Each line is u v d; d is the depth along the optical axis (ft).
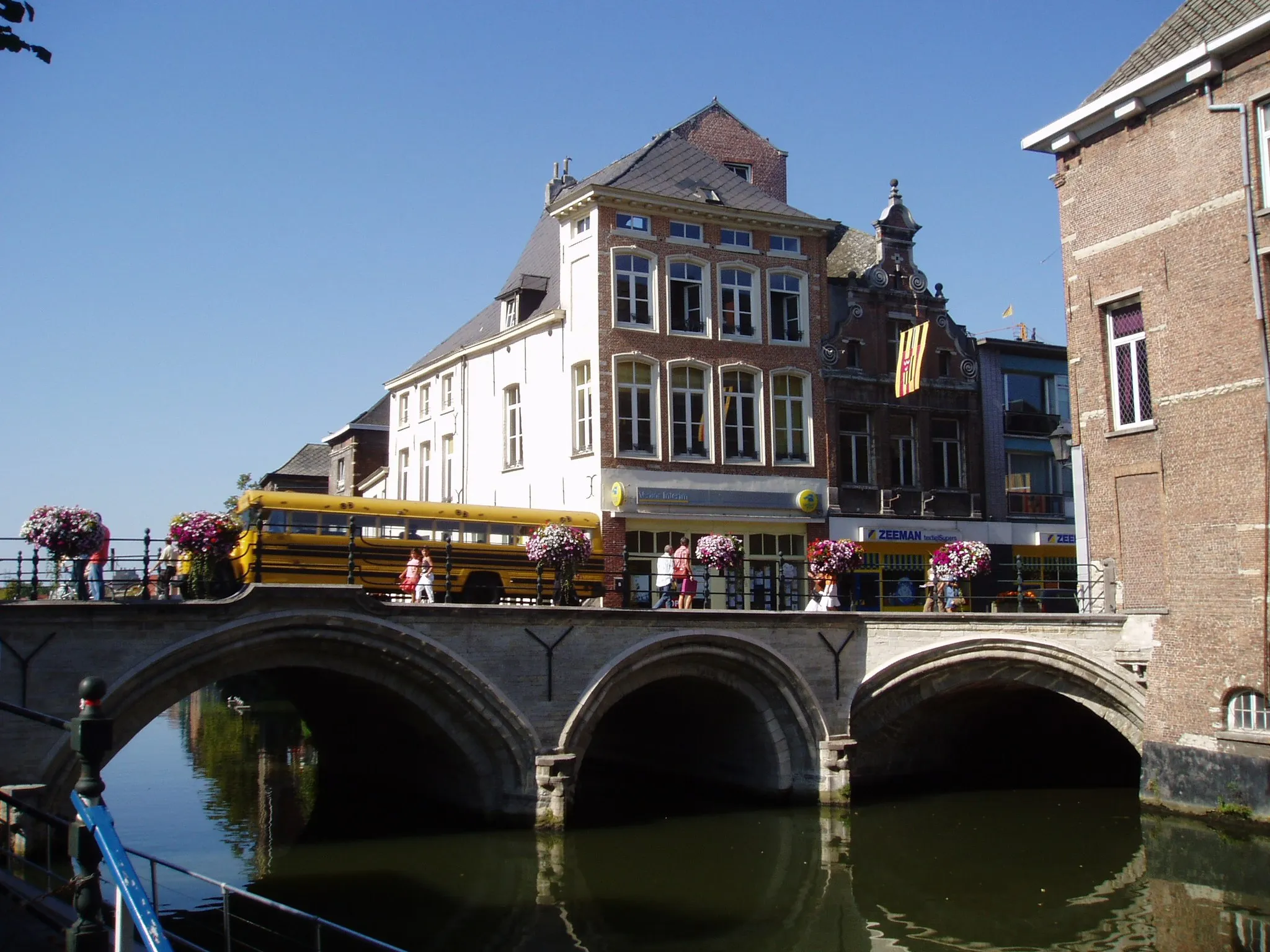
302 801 75.15
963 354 107.76
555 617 62.80
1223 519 64.13
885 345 104.06
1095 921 48.42
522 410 102.37
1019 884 54.34
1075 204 74.90
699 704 77.82
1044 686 73.92
